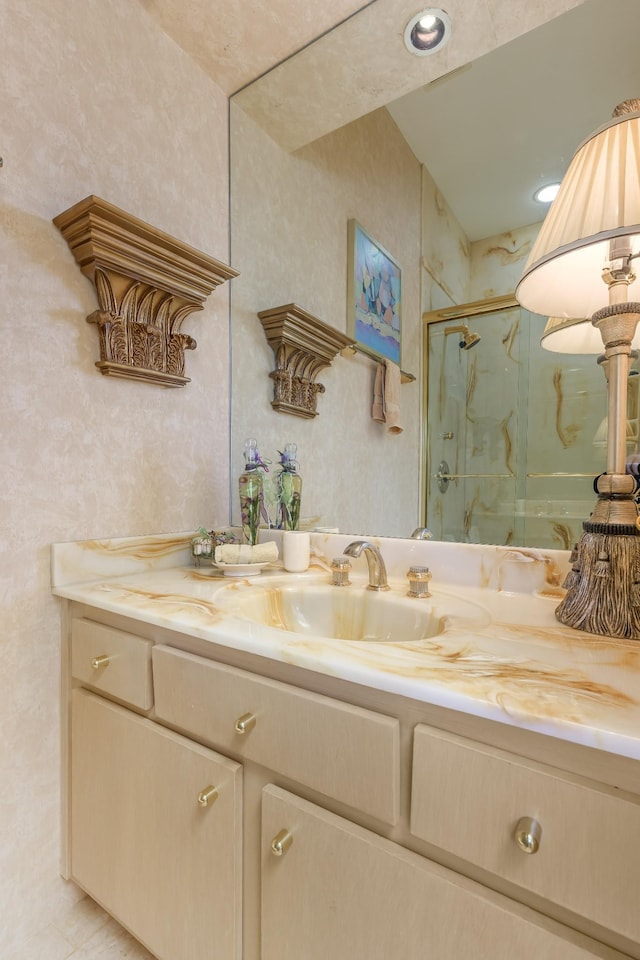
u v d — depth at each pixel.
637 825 0.40
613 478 0.67
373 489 1.17
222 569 1.13
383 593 0.95
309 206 1.33
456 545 1.01
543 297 0.76
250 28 1.17
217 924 0.71
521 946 0.45
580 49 0.93
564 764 0.44
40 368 0.95
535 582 0.92
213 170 1.35
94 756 0.92
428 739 0.50
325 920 0.58
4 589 0.91
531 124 0.98
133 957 0.94
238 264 1.43
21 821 0.95
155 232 1.02
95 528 1.06
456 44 1.05
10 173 0.90
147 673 0.81
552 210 0.73
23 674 0.94
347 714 0.56
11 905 0.93
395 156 1.16
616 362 0.67
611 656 0.58
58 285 0.98
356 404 1.22
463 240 1.05
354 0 1.08
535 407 0.93
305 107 1.30
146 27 1.15
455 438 1.04
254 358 1.43
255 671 0.67
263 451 1.41
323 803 0.60
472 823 0.48
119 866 0.87
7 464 0.91
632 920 0.40
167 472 1.22
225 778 0.69
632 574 0.64
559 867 0.43
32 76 0.93
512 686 0.49
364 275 1.22
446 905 0.49
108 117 1.07
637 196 0.59
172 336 1.18
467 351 1.03
